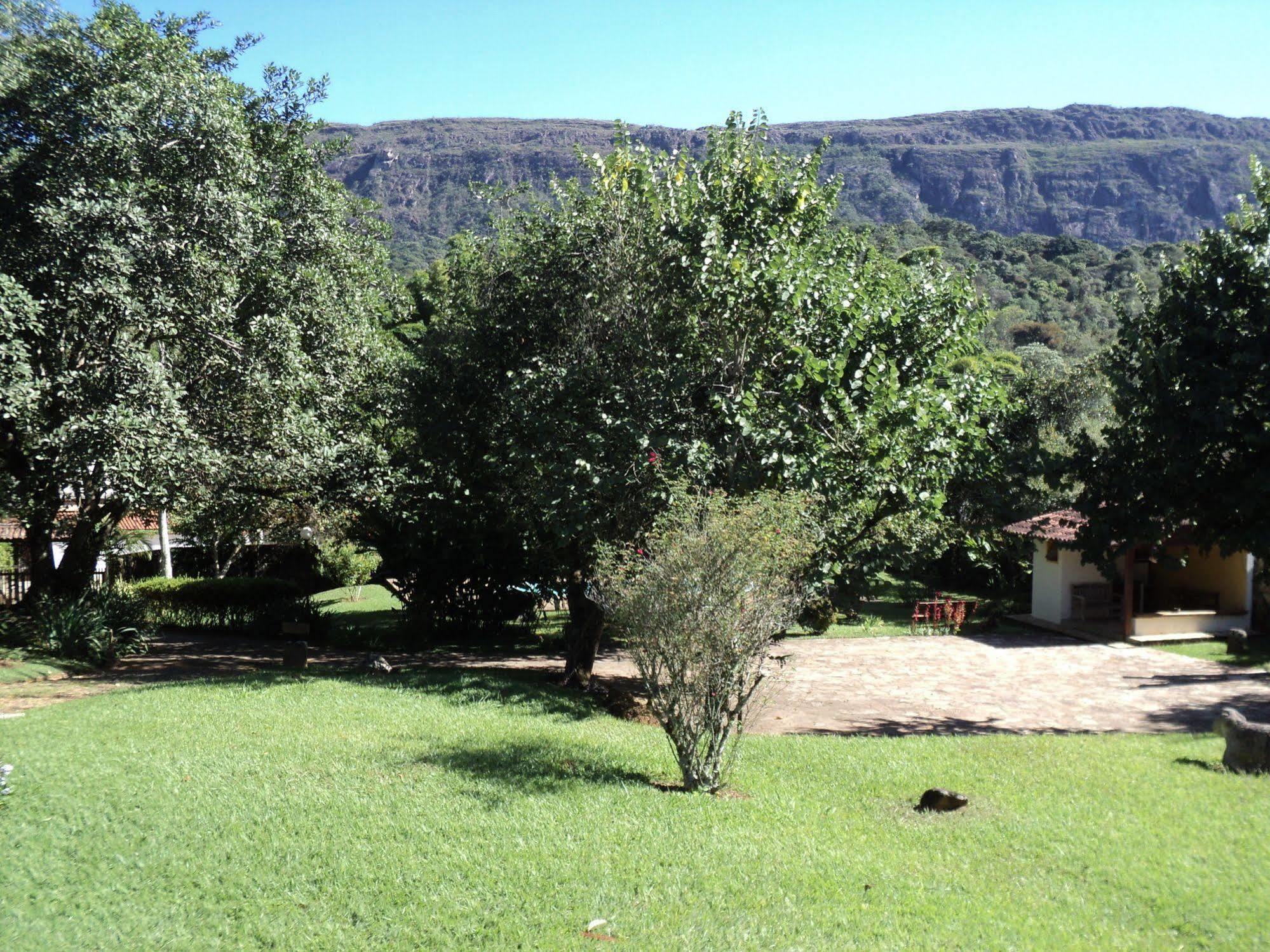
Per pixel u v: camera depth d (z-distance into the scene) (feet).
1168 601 79.30
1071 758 31.86
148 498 43.88
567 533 38.63
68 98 41.93
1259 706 45.19
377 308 60.34
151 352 46.03
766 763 30.94
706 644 25.62
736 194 39.99
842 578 41.29
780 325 37.22
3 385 36.83
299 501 56.13
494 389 45.96
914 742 35.40
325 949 16.47
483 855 20.15
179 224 44.16
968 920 17.62
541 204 48.47
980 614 86.22
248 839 21.03
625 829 21.97
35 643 47.75
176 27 49.19
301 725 32.22
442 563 63.57
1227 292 36.19
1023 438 44.21
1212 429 33.78
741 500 27.12
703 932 16.92
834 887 18.99
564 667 55.83
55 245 40.52
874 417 35.27
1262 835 22.74
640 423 37.58
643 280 41.14
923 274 41.39
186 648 58.23
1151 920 17.87
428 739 30.58
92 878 19.15
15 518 48.91
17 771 25.13
